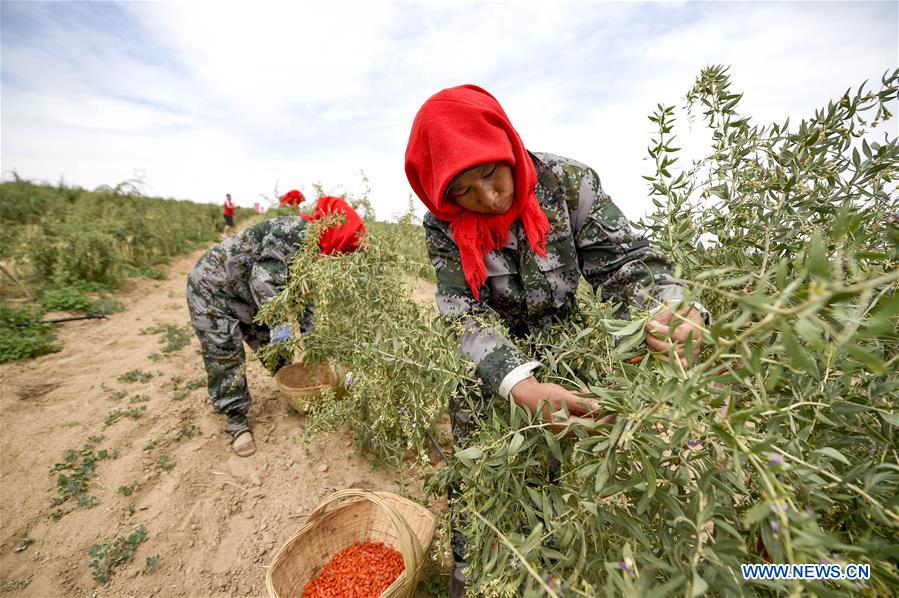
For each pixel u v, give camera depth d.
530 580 0.79
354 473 2.67
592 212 1.36
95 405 3.40
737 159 1.28
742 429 0.64
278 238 2.55
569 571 0.94
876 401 0.81
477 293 1.40
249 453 2.84
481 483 1.07
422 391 1.33
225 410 2.88
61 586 2.01
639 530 0.79
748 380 0.82
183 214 16.61
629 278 1.29
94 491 2.53
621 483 0.80
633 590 0.62
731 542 0.64
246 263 2.79
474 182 1.16
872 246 0.99
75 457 2.80
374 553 1.96
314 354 2.55
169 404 3.41
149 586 2.02
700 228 1.33
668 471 0.83
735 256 1.21
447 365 1.24
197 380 3.79
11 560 2.13
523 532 1.22
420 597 1.87
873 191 1.06
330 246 2.58
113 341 4.79
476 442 1.24
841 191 1.12
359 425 2.47
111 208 11.94
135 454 2.82
